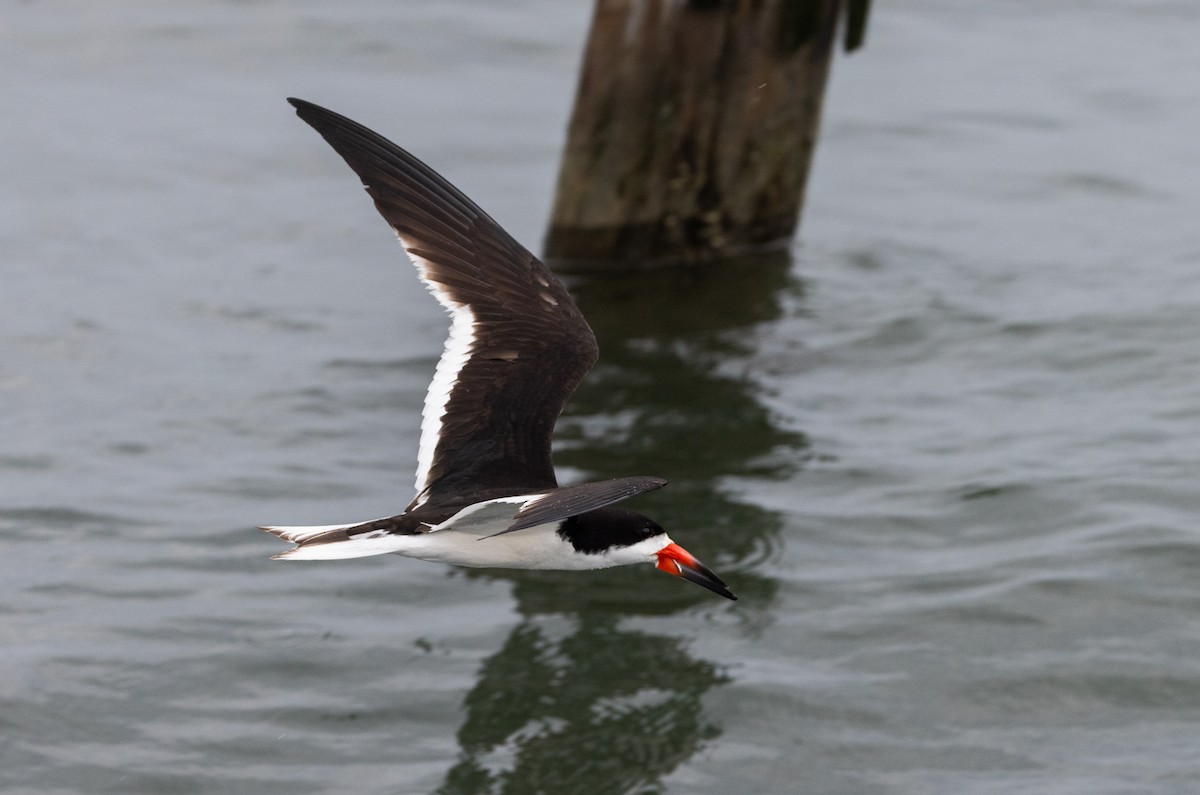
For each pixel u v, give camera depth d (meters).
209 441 13.50
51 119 20.56
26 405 13.95
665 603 11.42
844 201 19.41
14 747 9.67
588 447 13.53
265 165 19.69
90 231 17.67
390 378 14.74
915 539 12.09
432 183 9.12
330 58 22.69
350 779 9.55
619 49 16.92
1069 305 16.27
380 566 11.85
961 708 10.20
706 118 17.22
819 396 14.58
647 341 15.81
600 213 17.34
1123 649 10.69
